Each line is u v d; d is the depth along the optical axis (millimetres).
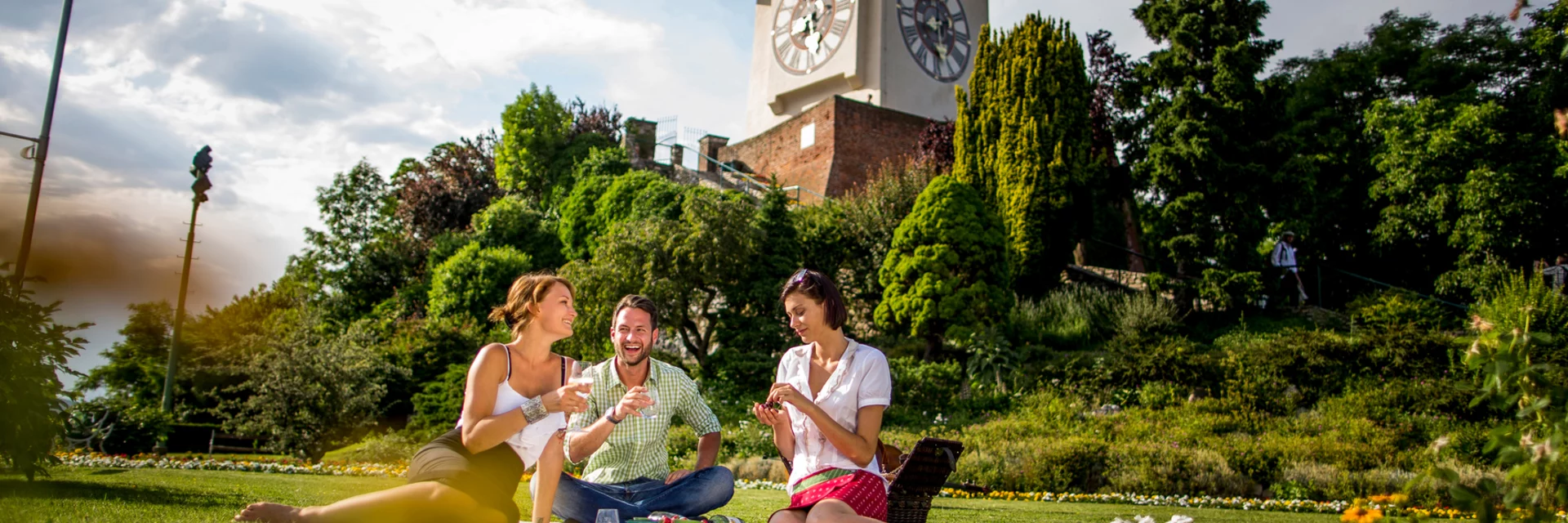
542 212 32000
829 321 4309
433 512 3830
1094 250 28062
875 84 34938
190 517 5176
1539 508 3150
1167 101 22406
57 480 7223
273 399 14820
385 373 18938
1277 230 22125
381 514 3771
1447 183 20875
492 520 3957
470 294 25781
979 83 25562
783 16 38656
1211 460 11820
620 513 4770
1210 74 22078
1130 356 17391
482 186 36312
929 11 36500
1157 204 22875
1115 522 6043
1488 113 20422
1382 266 23672
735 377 19188
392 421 20516
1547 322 13422
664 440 5230
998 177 24375
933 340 19828
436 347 22359
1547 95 21219
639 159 36281
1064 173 23547
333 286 30453
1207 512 9305
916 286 19672
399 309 28438
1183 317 20641
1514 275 16906
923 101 35688
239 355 19578
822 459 4125
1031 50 24359
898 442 14195
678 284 19812
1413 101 25047
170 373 18766
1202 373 16562
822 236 23531
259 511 3701
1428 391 14727
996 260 20078
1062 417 15977
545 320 4207
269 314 25828
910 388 17766
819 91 37031
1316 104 25203
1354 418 14602
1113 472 11852
